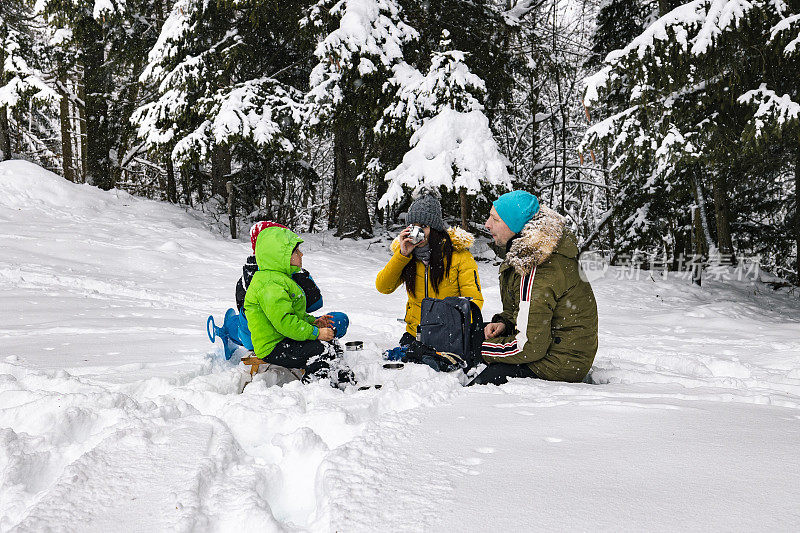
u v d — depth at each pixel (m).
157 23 17.05
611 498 1.61
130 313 6.48
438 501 1.61
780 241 14.40
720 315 8.77
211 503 1.67
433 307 3.80
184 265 10.47
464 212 13.26
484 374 3.44
